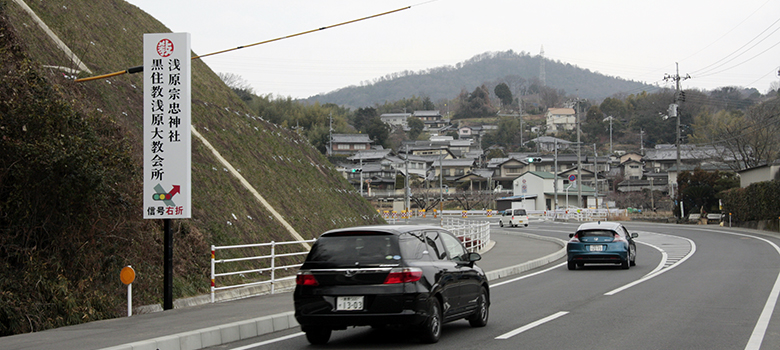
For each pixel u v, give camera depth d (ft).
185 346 23.68
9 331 28.14
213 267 39.09
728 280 44.60
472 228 80.53
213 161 61.11
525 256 71.20
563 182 237.45
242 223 54.39
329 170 99.25
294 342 25.17
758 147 166.09
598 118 384.68
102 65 64.39
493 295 39.86
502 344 23.48
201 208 51.26
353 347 23.72
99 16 74.23
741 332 25.03
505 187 287.28
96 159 32.30
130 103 58.90
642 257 70.08
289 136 94.32
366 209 97.60
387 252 22.81
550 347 22.68
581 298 37.04
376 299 22.17
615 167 302.66
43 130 31.19
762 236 99.50
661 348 22.25
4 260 30.66
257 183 66.74
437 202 249.55
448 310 24.71
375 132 354.74
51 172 30.17
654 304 33.65
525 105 559.38
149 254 40.16
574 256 56.24
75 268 33.60
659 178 272.31
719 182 157.79
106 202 34.32
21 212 31.01
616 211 190.49
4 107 30.48
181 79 35.65
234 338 26.00
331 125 339.36
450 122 492.13
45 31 60.03
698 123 304.30
